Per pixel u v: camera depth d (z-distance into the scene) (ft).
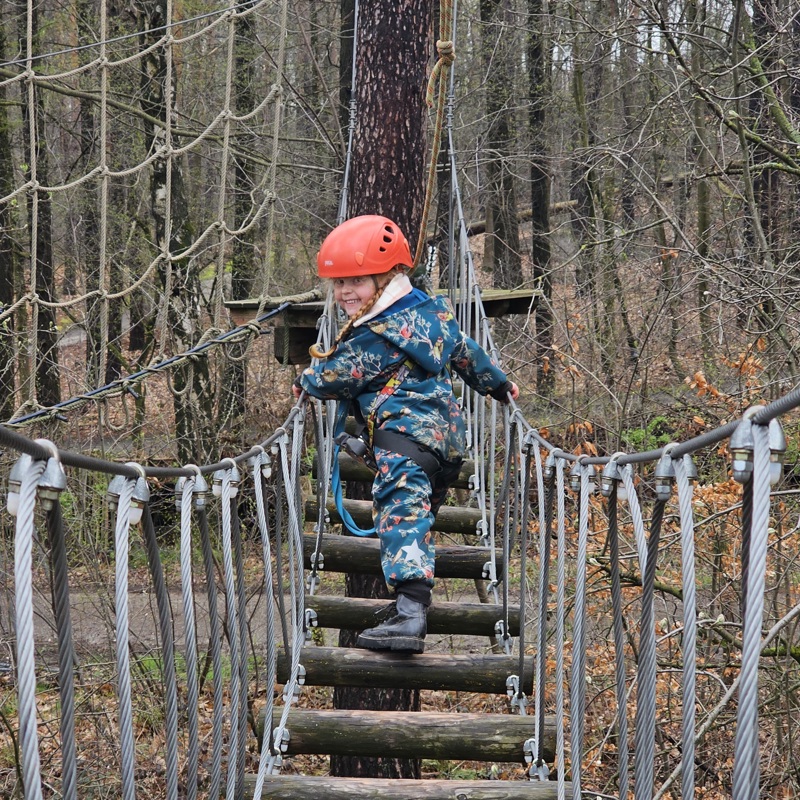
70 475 24.54
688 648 5.09
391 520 9.04
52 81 34.40
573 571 21.56
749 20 24.20
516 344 30.91
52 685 24.73
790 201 24.66
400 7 16.56
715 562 19.80
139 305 37.45
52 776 21.33
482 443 13.75
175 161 34.83
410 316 9.34
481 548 11.77
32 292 15.74
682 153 31.19
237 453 29.63
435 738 9.02
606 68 39.55
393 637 8.96
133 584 29.60
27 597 3.92
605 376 24.09
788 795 18.37
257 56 35.55
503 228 46.75
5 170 38.58
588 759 19.43
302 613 9.84
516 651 15.42
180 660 25.77
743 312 19.83
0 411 27.86
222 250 17.46
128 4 35.70
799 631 19.99
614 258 26.35
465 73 40.40
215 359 27.73
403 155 16.57
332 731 9.06
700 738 15.16
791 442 19.22
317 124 33.78
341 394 9.46
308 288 40.06
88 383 29.14
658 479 5.57
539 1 39.55
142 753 22.65
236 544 8.40
